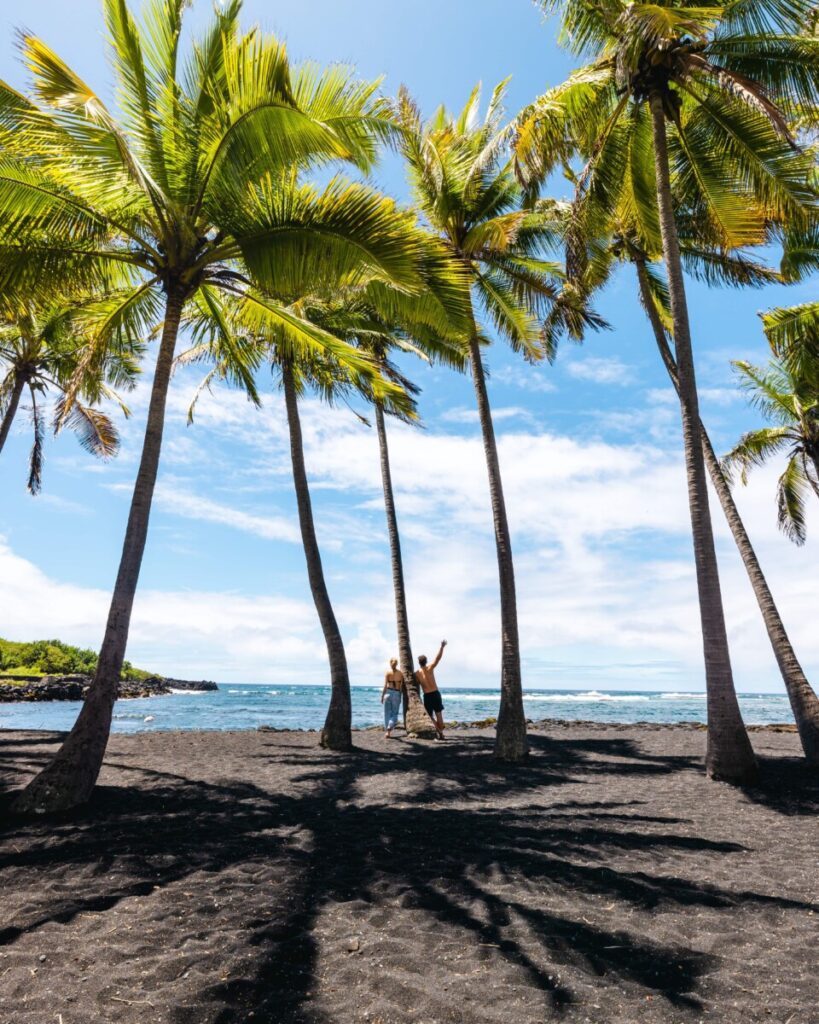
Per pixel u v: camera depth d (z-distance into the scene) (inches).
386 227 282.5
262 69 270.5
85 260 309.0
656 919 148.6
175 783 311.4
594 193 437.1
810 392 629.9
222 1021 104.8
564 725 749.3
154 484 297.0
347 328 540.4
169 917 147.2
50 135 262.5
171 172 303.4
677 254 376.2
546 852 201.8
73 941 134.5
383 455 663.1
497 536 444.1
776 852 208.5
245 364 460.8
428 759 415.8
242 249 304.2
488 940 136.4
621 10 374.3
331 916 148.6
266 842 209.2
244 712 1254.9
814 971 123.6
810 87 365.7
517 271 502.0
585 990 115.4
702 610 355.3
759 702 2596.0
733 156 404.5
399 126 309.1
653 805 278.7
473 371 483.5
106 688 273.4
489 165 418.3
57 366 618.2
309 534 499.2
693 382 367.2
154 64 300.7
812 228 442.6
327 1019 105.7
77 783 253.8
